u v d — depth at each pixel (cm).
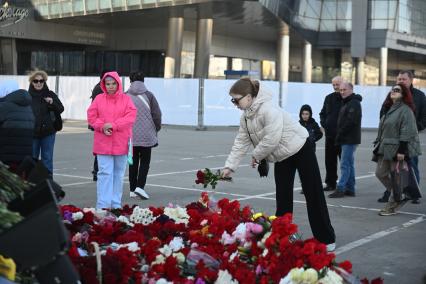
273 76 6225
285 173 648
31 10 4809
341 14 4978
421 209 934
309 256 360
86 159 1504
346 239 732
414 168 1003
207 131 2419
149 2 4091
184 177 1222
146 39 5316
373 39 4984
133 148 971
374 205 962
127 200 964
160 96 2561
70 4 4550
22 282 276
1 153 709
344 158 1029
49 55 5334
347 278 372
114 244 403
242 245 404
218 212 494
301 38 5194
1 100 738
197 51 4475
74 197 984
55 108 997
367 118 2800
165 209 502
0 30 4634
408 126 854
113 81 816
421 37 5428
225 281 349
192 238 419
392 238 741
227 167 621
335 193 1032
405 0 5003
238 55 5706
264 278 354
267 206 934
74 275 265
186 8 4125
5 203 275
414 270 609
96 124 812
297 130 636
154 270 356
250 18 4441
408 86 1001
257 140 624
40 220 255
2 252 253
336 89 1062
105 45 5469
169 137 2130
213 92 2503
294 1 4494
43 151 1007
